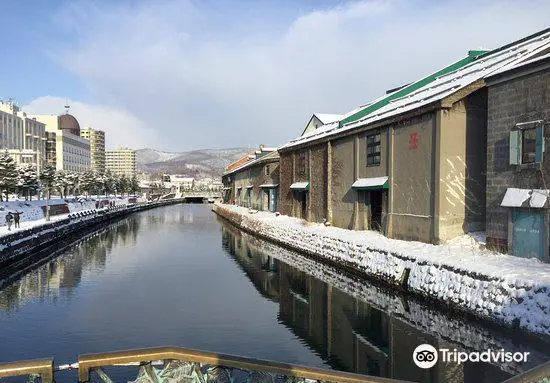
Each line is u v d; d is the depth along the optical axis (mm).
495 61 21203
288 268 23438
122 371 9070
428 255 15250
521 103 14922
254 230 40344
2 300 17062
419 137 20125
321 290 18062
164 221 61531
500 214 15773
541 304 10094
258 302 16406
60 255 29469
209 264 25281
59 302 16688
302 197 37219
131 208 82250
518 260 13805
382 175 23500
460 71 25469
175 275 22031
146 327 13398
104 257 28406
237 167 73812
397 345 11484
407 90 30547
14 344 11953
